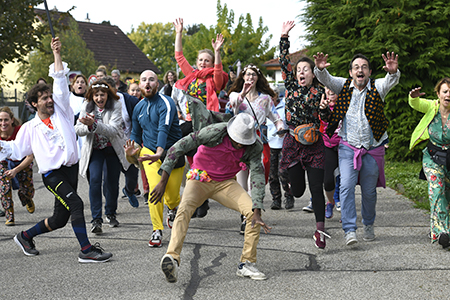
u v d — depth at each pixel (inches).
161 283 163.2
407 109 435.8
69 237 227.3
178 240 161.2
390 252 195.0
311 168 206.5
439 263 179.9
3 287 160.7
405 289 155.2
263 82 233.3
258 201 159.5
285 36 218.1
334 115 208.8
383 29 425.4
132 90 336.5
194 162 170.2
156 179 210.2
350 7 443.8
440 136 202.5
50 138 189.0
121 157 236.4
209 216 271.3
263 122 234.4
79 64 1176.2
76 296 152.2
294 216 268.5
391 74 198.4
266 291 154.7
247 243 167.8
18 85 1251.8
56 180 189.3
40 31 786.8
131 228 245.6
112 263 186.1
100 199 230.8
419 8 431.8
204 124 170.9
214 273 172.9
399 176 364.5
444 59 427.2
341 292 153.3
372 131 205.0
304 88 212.7
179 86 267.9
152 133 212.8
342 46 457.1
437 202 200.4
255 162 165.2
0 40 744.3
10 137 260.8
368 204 209.6
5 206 254.4
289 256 192.4
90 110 232.2
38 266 183.2
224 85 263.1
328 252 197.3
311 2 488.4
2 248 209.9
